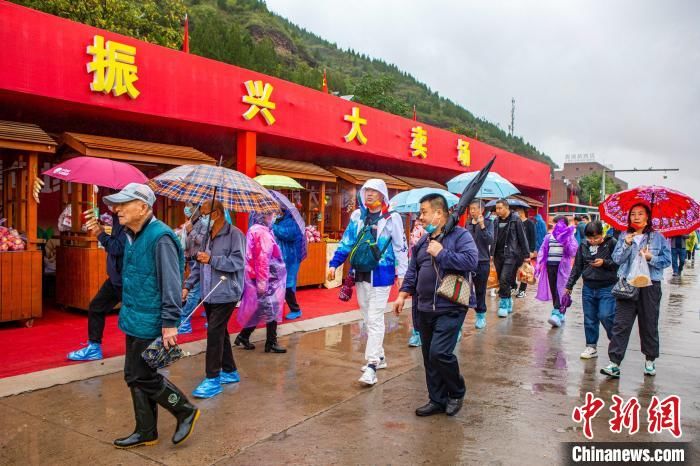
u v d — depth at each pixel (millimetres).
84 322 6488
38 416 3756
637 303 5031
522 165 18047
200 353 5508
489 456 3283
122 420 3713
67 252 6895
